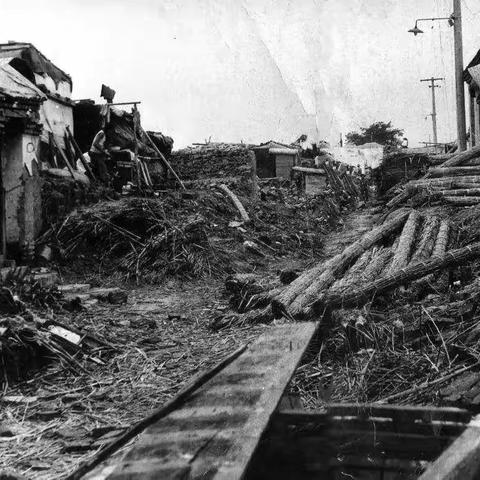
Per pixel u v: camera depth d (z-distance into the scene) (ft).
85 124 60.34
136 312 31.22
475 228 35.19
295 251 54.70
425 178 52.37
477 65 73.87
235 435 7.88
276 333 11.71
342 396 16.53
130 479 7.19
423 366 16.94
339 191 108.27
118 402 18.20
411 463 9.21
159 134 72.13
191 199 56.90
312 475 9.41
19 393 19.12
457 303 21.54
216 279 41.32
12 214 37.11
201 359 22.38
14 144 36.86
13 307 24.13
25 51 50.72
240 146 85.20
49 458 14.24
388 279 24.03
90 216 43.29
